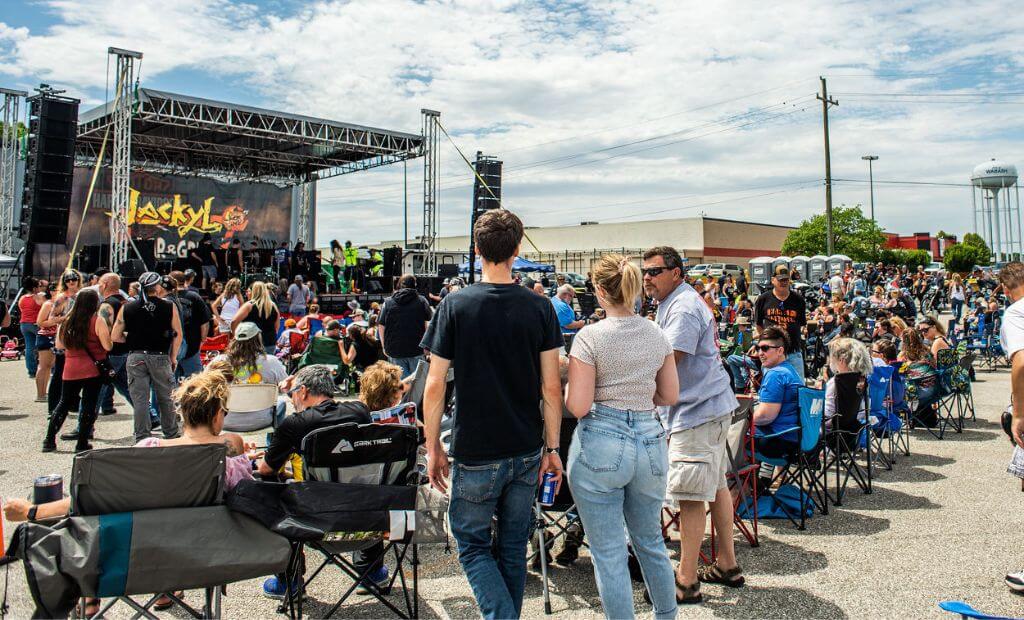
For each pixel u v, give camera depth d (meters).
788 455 4.82
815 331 11.86
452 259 25.92
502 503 2.81
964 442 7.33
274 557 2.83
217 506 2.83
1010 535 4.52
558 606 3.57
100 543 2.59
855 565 4.05
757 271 33.00
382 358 10.23
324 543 3.21
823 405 4.88
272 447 3.49
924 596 3.62
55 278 17.77
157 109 18.41
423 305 7.66
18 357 14.70
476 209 20.33
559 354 2.85
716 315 15.88
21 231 16.19
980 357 14.59
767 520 4.89
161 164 26.08
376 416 4.28
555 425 2.81
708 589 3.74
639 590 3.77
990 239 58.56
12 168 20.11
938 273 34.78
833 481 5.89
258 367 5.92
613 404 2.86
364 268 22.86
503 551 2.84
